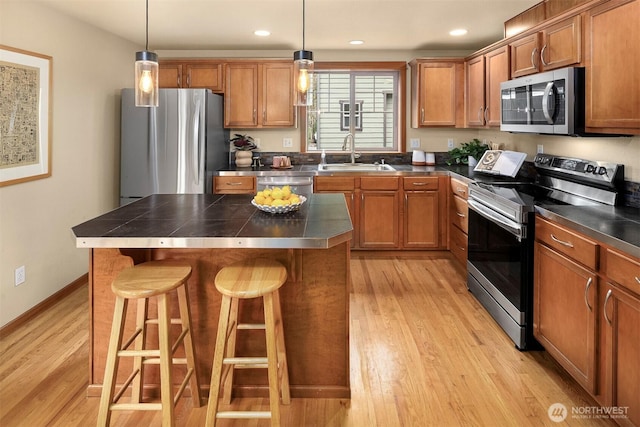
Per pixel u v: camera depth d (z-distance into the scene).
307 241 1.90
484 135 5.20
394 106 5.44
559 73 2.72
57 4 3.37
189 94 4.38
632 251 1.74
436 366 2.57
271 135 5.36
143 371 2.21
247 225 2.16
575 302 2.20
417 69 4.95
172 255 2.26
